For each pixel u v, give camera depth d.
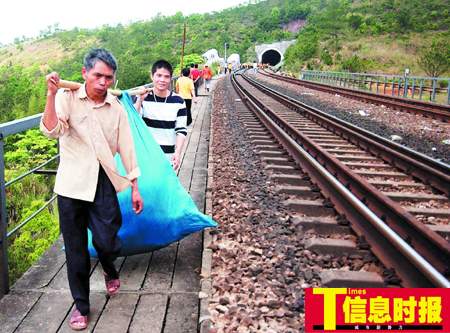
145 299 3.67
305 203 5.61
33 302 3.61
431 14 74.75
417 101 17.69
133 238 4.14
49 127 2.96
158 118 4.65
